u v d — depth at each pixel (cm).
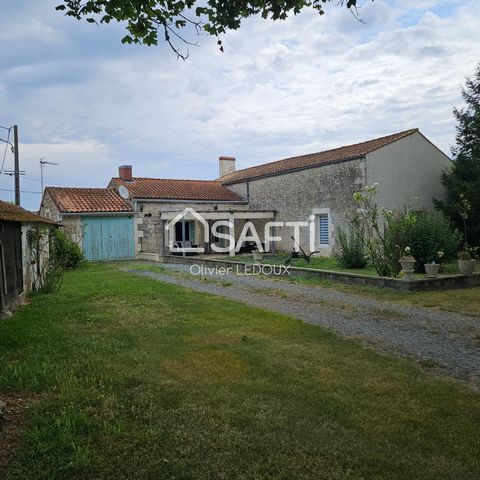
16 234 841
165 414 346
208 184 2530
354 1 409
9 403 360
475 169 1645
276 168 2178
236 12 436
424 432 319
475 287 1040
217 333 598
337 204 1720
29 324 630
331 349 525
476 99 1720
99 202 2017
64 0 418
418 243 1173
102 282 1130
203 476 266
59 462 275
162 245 2022
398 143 1662
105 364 459
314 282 1125
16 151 2150
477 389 409
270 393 388
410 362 483
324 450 295
